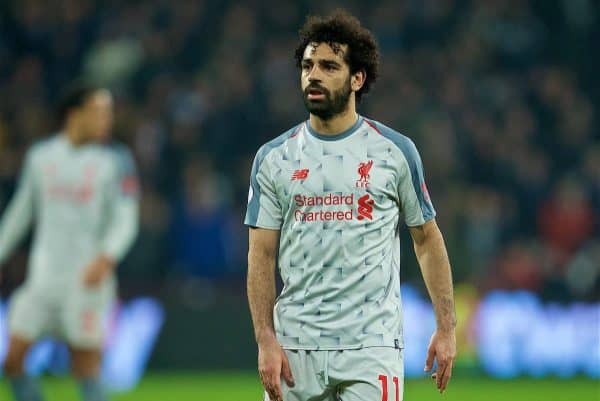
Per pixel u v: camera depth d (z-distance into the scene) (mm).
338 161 18328
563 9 68875
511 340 50469
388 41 64375
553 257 55188
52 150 29516
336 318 18188
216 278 50062
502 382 48781
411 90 60219
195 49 62500
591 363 50312
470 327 50438
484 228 54062
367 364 18062
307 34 18547
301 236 18344
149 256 49938
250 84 59562
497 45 66438
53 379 45125
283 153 18594
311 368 18266
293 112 58688
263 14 64438
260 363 18312
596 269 54562
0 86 59250
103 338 29344
